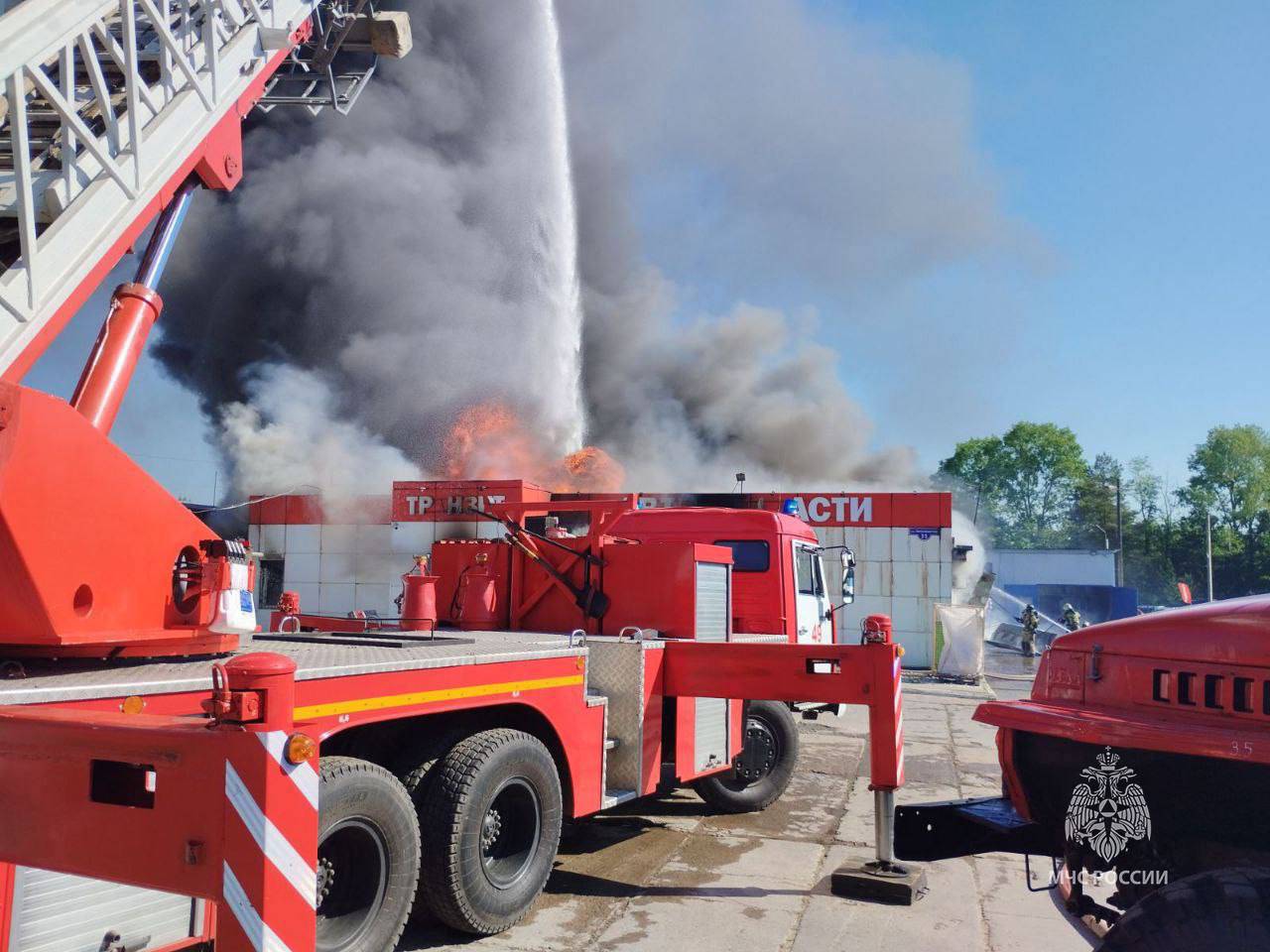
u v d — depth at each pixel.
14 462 2.62
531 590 6.19
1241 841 2.71
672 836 5.93
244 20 5.36
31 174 3.75
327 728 3.22
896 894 4.68
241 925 1.87
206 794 1.94
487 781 3.93
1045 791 3.20
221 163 4.98
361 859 3.42
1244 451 77.44
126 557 2.99
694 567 5.73
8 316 3.37
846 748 9.40
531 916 4.41
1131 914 2.44
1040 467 85.19
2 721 2.21
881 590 19.81
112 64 5.10
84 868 2.07
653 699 5.20
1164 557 79.06
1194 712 2.78
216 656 3.41
